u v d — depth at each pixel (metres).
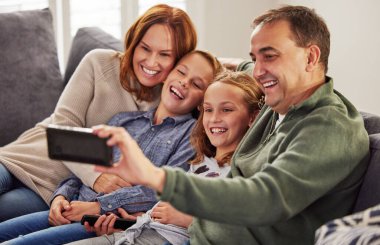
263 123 1.46
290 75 1.29
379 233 1.00
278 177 1.13
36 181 1.88
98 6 2.88
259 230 1.28
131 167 1.03
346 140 1.23
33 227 1.71
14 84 2.27
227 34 2.73
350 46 2.17
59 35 2.93
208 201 1.06
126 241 1.53
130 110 1.92
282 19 1.28
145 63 1.86
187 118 1.81
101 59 1.97
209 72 1.78
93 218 1.60
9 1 2.94
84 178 1.78
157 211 1.53
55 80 2.36
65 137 1.05
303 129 1.24
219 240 1.32
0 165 1.89
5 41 2.29
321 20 1.30
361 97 2.12
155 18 1.84
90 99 1.95
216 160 1.62
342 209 1.29
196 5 2.76
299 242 1.27
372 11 2.03
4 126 2.24
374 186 1.25
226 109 1.59
